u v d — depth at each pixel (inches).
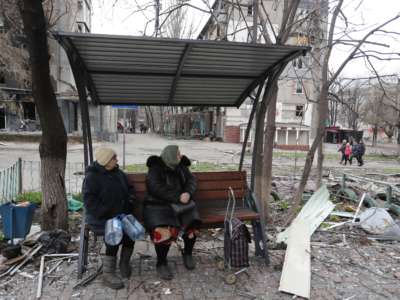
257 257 161.9
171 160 140.4
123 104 193.6
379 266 158.4
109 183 132.9
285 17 201.3
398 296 131.4
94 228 133.7
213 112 1676.9
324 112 212.4
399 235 194.7
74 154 725.9
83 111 152.7
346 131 1919.3
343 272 151.2
